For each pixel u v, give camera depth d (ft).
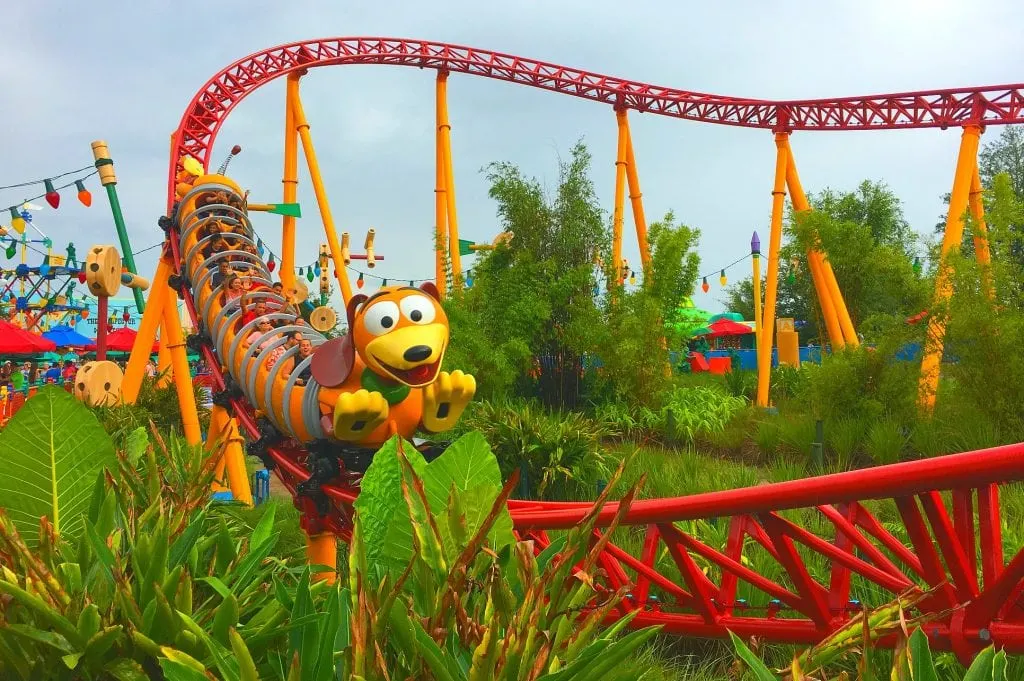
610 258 51.96
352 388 16.75
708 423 43.39
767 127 64.34
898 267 37.47
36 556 7.39
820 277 61.57
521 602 6.44
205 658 6.68
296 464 20.27
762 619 12.99
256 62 58.54
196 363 83.46
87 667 6.60
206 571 8.54
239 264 26.43
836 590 12.27
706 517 11.57
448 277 55.42
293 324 22.26
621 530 20.47
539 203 52.21
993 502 9.95
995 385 32.37
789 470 31.83
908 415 36.65
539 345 48.80
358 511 6.82
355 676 4.98
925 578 10.50
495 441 28.48
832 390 38.01
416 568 6.27
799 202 65.46
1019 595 9.93
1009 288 33.17
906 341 36.60
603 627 14.46
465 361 41.75
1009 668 12.34
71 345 88.74
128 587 6.74
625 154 67.82
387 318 16.15
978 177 56.70
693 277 49.08
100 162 62.03
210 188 29.53
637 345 45.96
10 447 8.01
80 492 8.34
